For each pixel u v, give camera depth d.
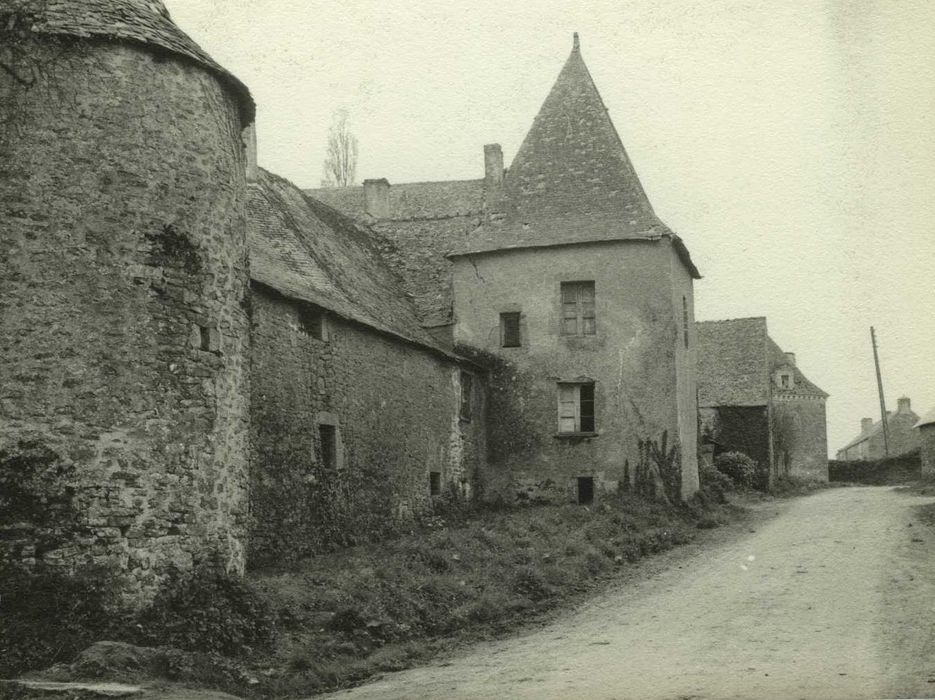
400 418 18.72
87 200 9.91
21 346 9.52
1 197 9.68
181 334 10.32
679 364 22.70
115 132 10.12
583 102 24.70
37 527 9.29
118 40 10.23
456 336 23.36
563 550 15.80
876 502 26.58
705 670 8.31
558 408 22.72
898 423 53.38
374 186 28.81
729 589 12.82
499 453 22.97
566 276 22.89
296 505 14.43
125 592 9.44
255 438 13.48
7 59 9.88
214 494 10.41
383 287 22.61
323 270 18.38
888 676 7.77
